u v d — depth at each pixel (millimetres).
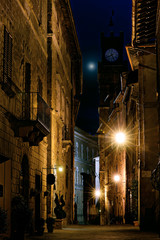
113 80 56531
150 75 24000
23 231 13609
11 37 14836
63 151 30672
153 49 22734
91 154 69375
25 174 17641
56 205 25359
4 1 13945
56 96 27391
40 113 16406
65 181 31625
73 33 33750
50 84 24844
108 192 50312
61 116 29922
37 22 20656
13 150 14961
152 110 23594
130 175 34625
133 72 26266
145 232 19859
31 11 19016
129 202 35219
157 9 18781
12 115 14539
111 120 49844
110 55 57219
